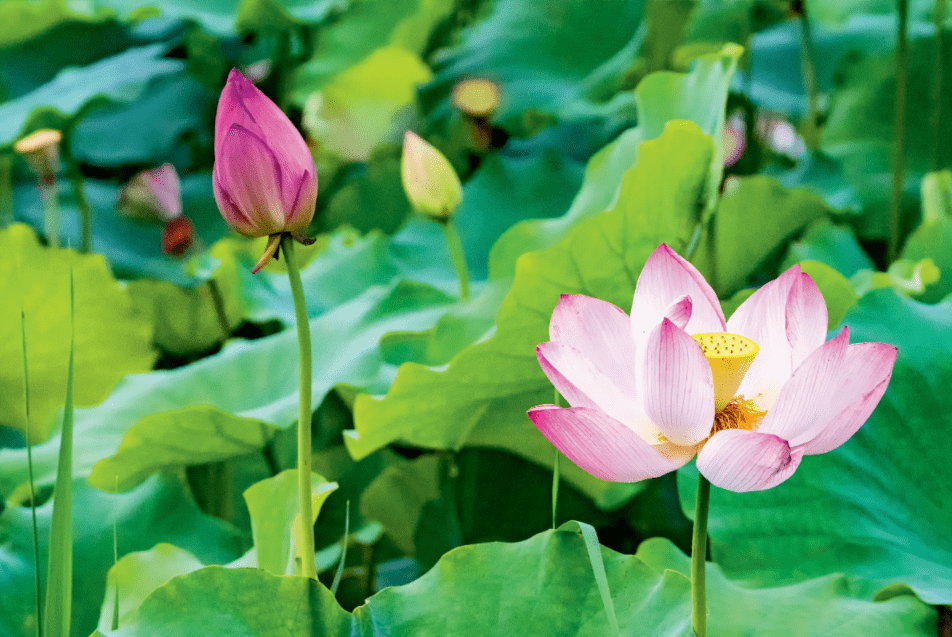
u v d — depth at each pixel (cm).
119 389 324
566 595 247
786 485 267
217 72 625
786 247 366
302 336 245
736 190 318
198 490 328
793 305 238
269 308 369
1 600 266
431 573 250
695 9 506
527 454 293
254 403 306
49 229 461
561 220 323
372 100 566
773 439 230
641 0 533
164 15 542
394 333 295
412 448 324
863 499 265
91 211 535
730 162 423
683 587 245
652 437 239
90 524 278
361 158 568
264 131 242
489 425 288
